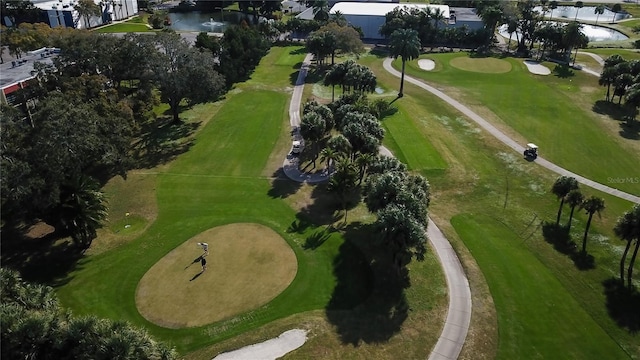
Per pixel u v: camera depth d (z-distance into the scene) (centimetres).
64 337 3697
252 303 5438
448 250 6344
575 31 13862
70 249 6356
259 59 14175
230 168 8469
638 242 5703
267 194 7669
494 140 9500
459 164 8550
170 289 5650
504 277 5872
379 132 7956
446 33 16225
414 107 11144
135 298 5516
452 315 5300
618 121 10362
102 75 9669
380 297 5528
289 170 8406
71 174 6072
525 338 5028
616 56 12206
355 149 7688
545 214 7125
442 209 7269
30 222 6838
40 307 4244
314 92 12094
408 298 5516
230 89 12294
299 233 6681
